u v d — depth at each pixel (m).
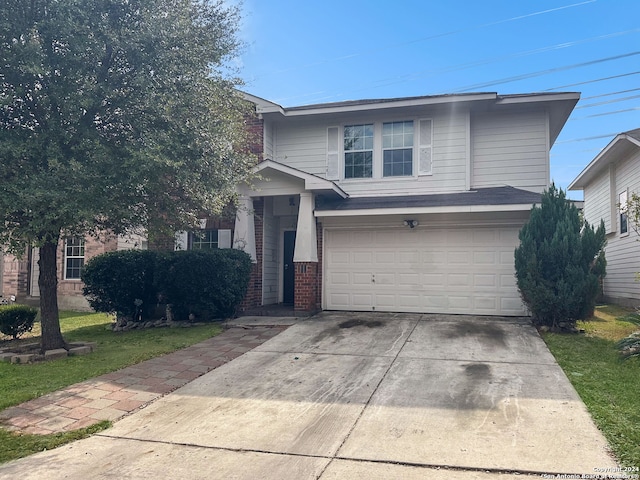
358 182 13.07
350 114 13.10
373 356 7.92
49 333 8.73
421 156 12.70
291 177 11.91
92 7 7.52
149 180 7.60
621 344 7.64
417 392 6.10
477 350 8.09
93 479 4.11
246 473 4.15
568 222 9.33
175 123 8.14
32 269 16.55
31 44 6.97
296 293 11.78
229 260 11.14
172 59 8.14
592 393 5.82
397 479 3.95
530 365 7.14
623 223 15.31
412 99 12.35
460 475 3.98
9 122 7.76
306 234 11.83
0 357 8.27
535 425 4.93
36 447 4.84
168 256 11.36
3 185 6.73
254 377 7.06
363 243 12.35
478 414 5.28
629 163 14.77
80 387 6.73
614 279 16.20
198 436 5.03
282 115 13.20
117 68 8.16
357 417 5.35
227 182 9.02
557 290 9.27
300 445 4.70
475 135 12.62
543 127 12.21
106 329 11.68
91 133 7.58
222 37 9.14
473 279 11.55
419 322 10.52
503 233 11.38
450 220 11.66
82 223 8.34
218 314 11.75
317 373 7.12
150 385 6.80
